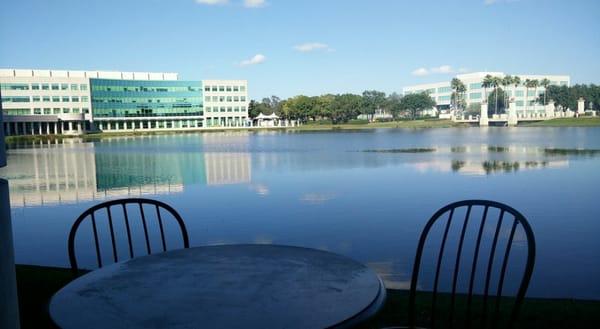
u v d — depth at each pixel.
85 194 17.70
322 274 2.45
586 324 4.34
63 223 12.34
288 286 2.28
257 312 1.99
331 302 2.09
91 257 9.13
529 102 108.69
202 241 10.15
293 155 32.47
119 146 50.19
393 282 7.11
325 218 12.08
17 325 2.18
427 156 29.09
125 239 10.38
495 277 7.29
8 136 74.00
